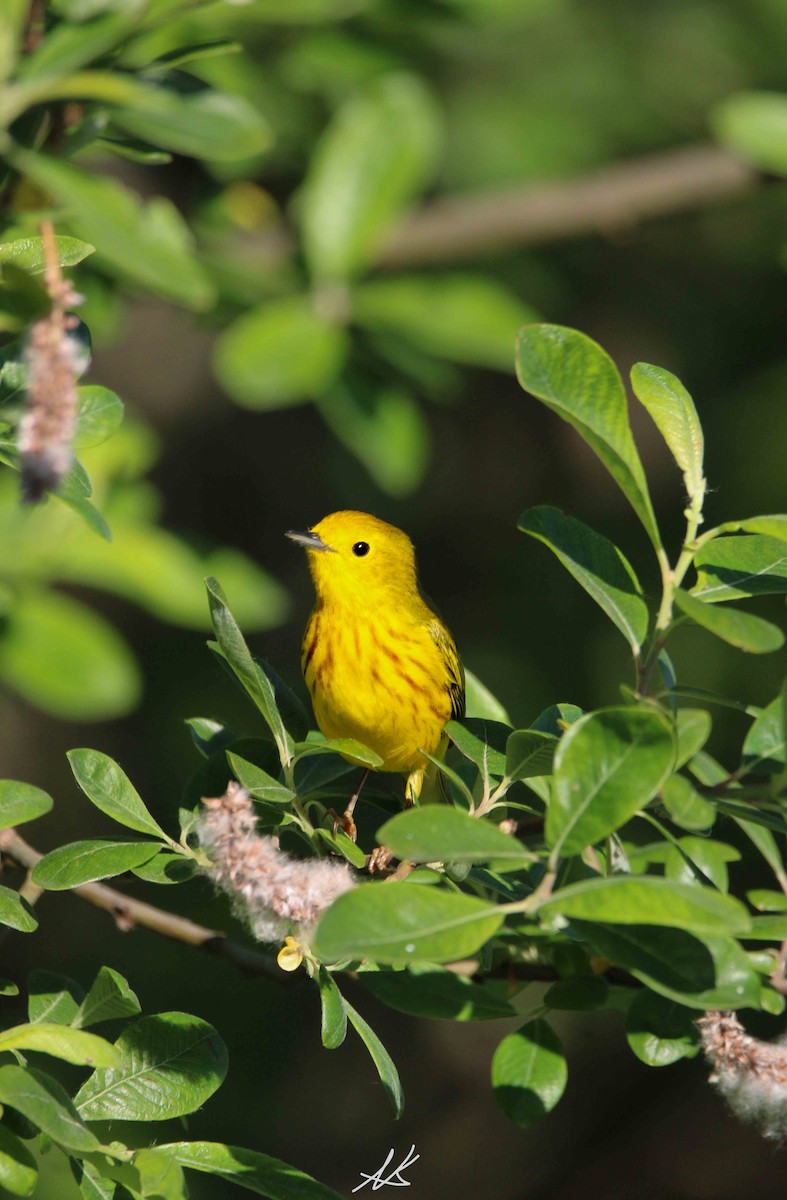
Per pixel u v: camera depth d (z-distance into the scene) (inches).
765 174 498.3
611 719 192.4
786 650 607.8
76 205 172.1
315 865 226.7
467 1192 693.3
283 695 298.5
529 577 690.8
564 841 188.2
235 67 426.9
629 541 685.9
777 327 674.2
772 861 263.1
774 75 631.2
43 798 229.3
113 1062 197.9
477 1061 735.7
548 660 656.4
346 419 399.2
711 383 673.6
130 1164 211.6
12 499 359.9
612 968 266.5
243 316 386.9
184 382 770.8
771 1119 226.8
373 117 373.1
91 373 737.0
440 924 177.8
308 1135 662.5
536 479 773.9
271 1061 603.5
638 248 681.0
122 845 249.8
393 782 452.4
